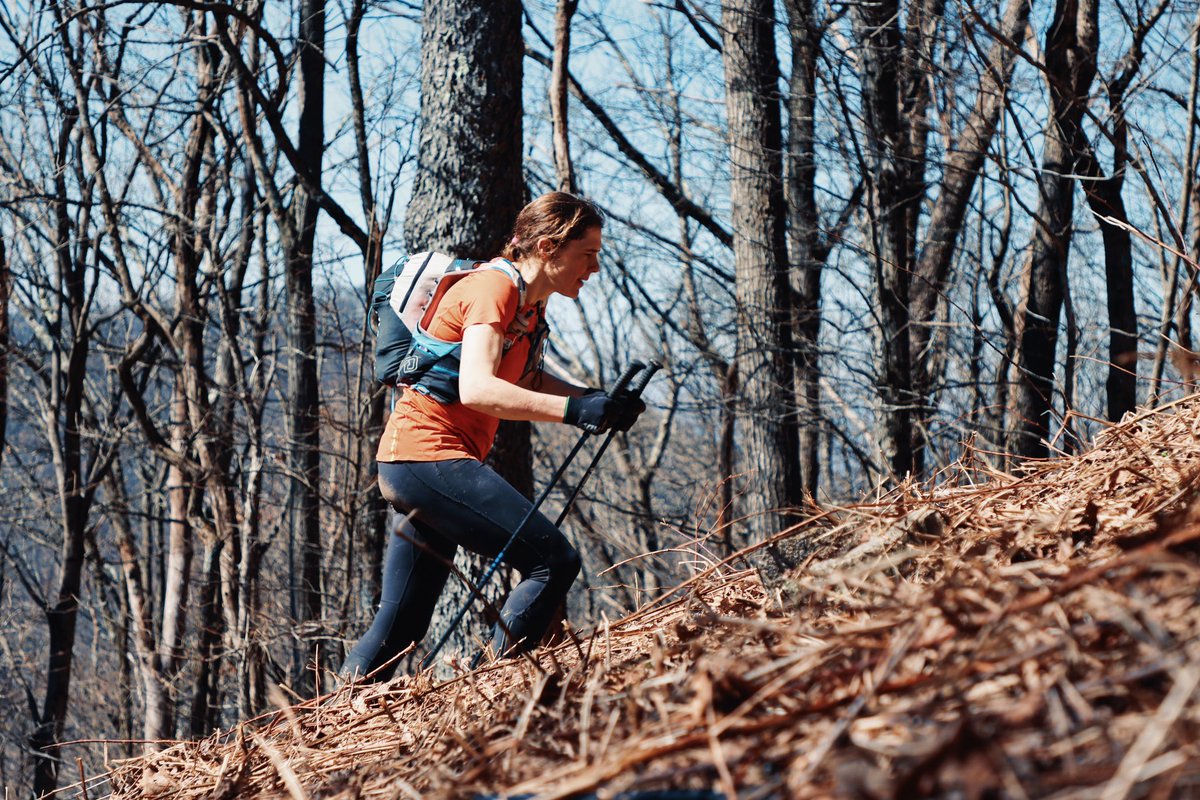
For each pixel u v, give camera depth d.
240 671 9.91
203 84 10.66
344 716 2.47
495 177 5.76
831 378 9.12
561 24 7.34
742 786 1.26
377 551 9.88
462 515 2.99
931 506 2.45
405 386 3.12
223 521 10.66
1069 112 6.59
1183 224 6.27
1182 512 1.57
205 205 11.48
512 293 3.00
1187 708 1.10
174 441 12.40
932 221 8.37
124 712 14.79
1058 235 6.95
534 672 2.20
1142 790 1.03
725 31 8.51
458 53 5.73
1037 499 2.44
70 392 11.55
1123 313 6.74
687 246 13.42
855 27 7.49
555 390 3.31
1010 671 1.30
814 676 1.46
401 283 3.12
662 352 14.94
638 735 1.45
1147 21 6.37
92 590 16.52
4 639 15.37
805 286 9.20
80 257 11.51
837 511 2.50
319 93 10.40
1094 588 1.37
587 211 3.04
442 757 1.82
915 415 8.21
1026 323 7.92
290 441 10.40
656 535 14.30
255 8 10.16
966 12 6.30
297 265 10.33
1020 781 1.08
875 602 1.73
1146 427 2.63
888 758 1.18
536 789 1.43
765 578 2.46
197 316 10.82
